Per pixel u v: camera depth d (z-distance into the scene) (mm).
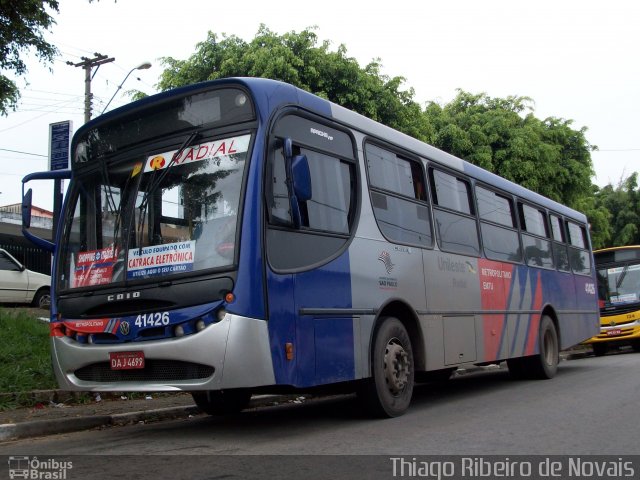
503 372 13617
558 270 12398
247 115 5770
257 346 5262
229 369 5172
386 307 7164
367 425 6496
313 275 5941
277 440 5758
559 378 11328
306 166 5629
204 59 16438
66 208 6629
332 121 6652
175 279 5547
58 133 13352
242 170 5609
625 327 18828
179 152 5977
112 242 6094
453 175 9062
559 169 22328
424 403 8406
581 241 14203
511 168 20922
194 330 5355
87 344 5930
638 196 37531
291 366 5523
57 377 6113
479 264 9203
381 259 6965
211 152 5828
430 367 7582
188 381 5355
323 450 5246
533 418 6812
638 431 5992
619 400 8016
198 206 5703
